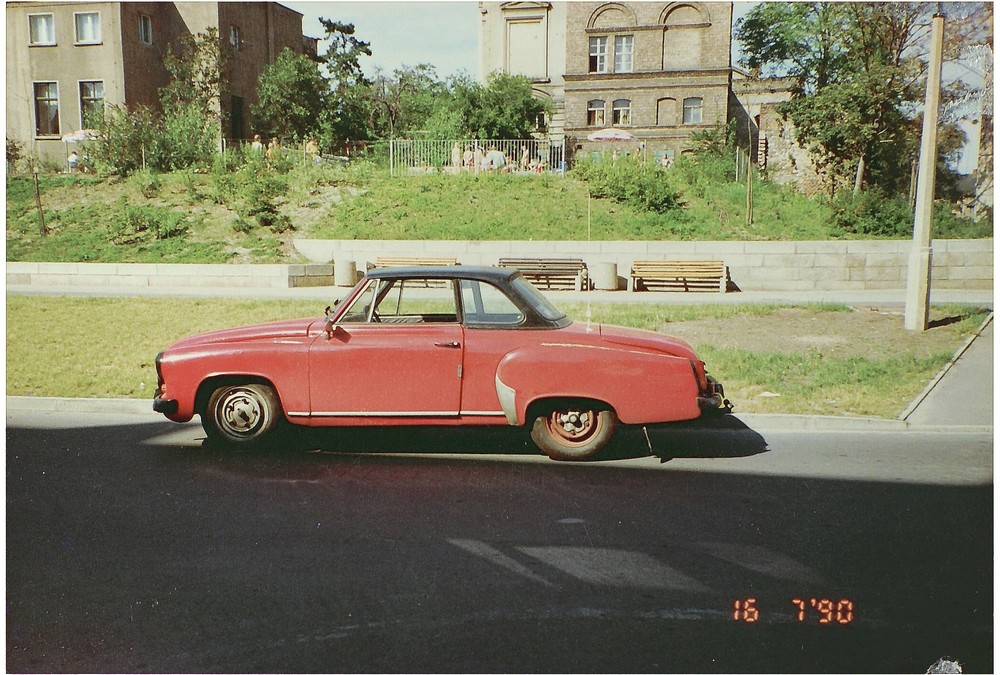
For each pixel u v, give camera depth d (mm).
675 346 6742
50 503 5801
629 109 37312
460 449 7242
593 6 37156
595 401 6723
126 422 8320
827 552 4926
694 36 36531
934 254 17703
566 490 6090
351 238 20281
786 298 16109
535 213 21188
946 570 4672
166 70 34531
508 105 30844
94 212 22516
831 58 26234
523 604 4238
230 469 6633
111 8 31812
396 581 4520
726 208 21500
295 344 6859
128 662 3682
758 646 3814
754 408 8430
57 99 32688
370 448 7262
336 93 33812
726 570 4664
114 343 11945
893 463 6816
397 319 6848
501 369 6633
